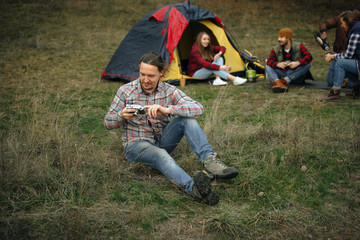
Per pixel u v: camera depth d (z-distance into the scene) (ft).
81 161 9.52
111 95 18.08
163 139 9.39
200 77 20.76
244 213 7.75
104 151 10.77
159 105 8.51
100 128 13.10
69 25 37.93
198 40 20.58
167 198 8.26
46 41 31.83
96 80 21.45
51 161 9.59
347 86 19.03
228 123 13.20
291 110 14.97
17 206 7.64
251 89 19.21
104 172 9.35
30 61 25.76
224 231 7.14
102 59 27.12
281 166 9.78
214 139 11.49
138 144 9.03
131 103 9.07
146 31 21.33
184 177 8.27
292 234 7.03
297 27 37.91
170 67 20.10
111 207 7.79
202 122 13.69
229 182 9.04
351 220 7.42
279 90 18.04
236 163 9.98
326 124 12.69
